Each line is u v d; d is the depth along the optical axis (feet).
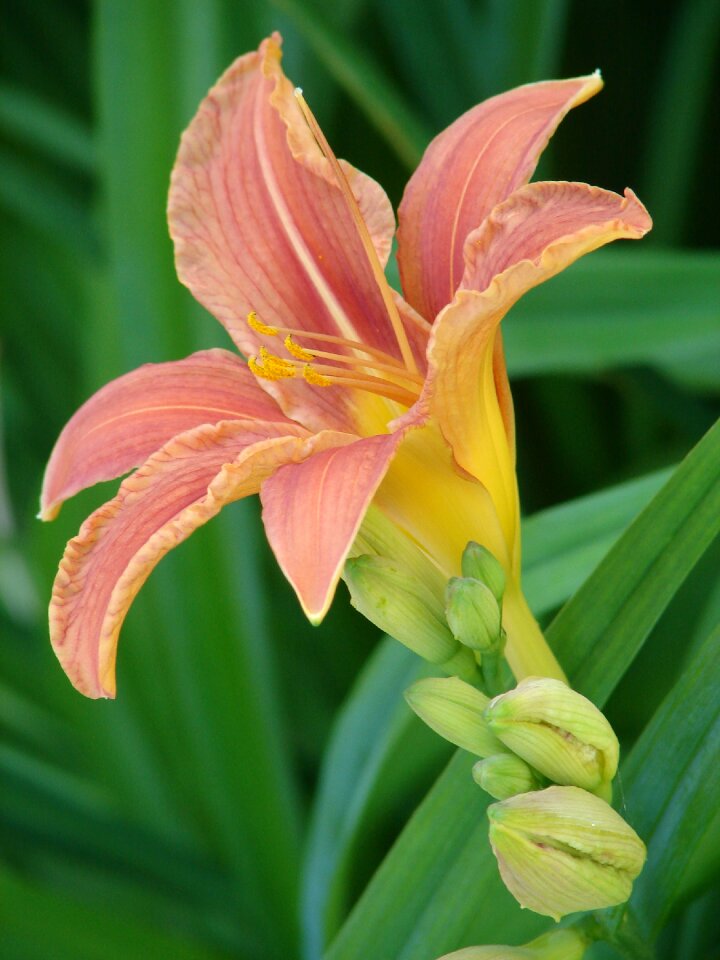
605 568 1.68
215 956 1.94
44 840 2.16
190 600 2.06
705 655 1.65
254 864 2.10
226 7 2.10
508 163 1.69
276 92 1.77
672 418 2.19
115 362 2.08
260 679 2.06
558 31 2.19
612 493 1.90
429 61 2.42
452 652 1.64
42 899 1.93
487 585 1.63
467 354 1.57
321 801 1.94
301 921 1.94
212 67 2.06
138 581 1.55
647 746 1.66
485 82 2.30
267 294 1.78
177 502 1.60
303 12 2.08
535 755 1.58
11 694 2.50
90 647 1.57
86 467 1.70
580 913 1.67
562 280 2.05
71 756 2.41
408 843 1.69
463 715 1.61
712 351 2.19
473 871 1.68
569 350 2.03
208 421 1.72
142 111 2.07
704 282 2.03
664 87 2.35
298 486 1.54
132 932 1.94
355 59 2.10
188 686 2.09
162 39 2.07
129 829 2.17
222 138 1.78
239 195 1.78
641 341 2.02
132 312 2.06
